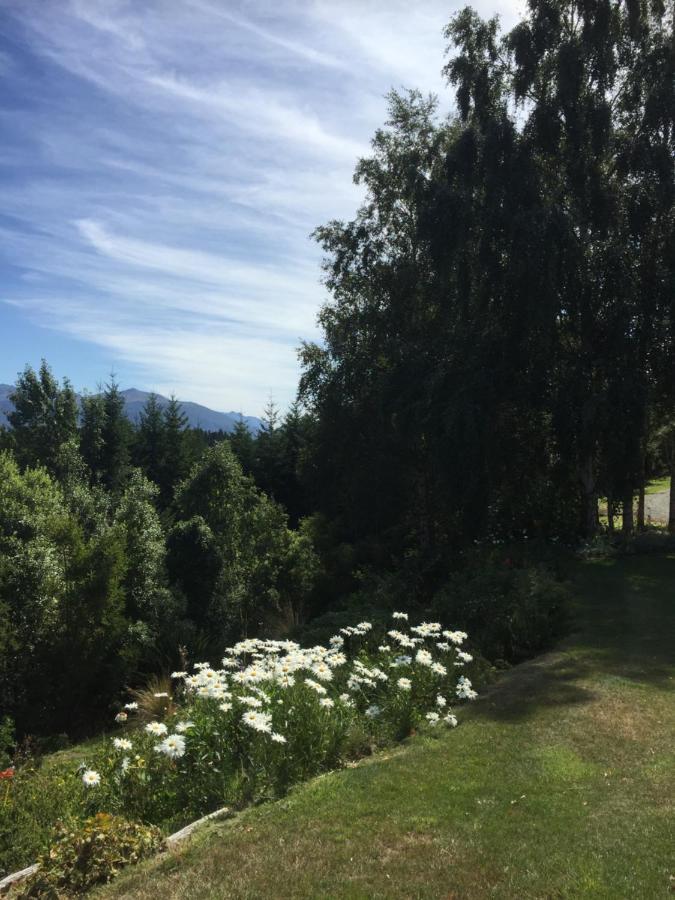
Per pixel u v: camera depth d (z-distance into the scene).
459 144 16.59
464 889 2.92
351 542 19.75
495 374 15.42
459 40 17.36
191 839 3.52
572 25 16.66
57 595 10.78
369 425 19.33
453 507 16.25
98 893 3.03
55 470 26.69
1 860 3.69
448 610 9.55
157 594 12.53
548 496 17.53
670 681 6.55
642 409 14.53
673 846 3.29
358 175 20.11
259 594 14.60
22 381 31.19
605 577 12.63
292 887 2.95
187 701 5.88
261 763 4.25
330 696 5.51
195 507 15.55
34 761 6.75
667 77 15.61
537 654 8.21
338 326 20.53
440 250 16.19
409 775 4.29
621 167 15.88
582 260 15.22
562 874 3.03
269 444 30.77
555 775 4.25
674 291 14.77
